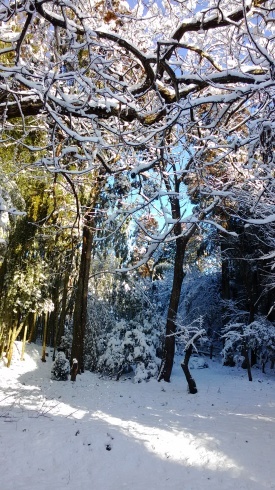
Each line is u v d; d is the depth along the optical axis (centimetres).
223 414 1061
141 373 1697
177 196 525
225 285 2573
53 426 779
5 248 1486
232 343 2144
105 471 611
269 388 1648
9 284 1617
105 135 703
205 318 2719
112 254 2098
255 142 522
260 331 1938
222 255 2434
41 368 1764
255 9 475
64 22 465
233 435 802
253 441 773
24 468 603
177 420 939
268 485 577
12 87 562
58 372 1561
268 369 2191
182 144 614
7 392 1202
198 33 673
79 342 1739
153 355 1770
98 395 1291
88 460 639
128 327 1886
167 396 1367
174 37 490
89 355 1934
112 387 1507
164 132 513
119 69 714
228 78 472
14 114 534
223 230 487
